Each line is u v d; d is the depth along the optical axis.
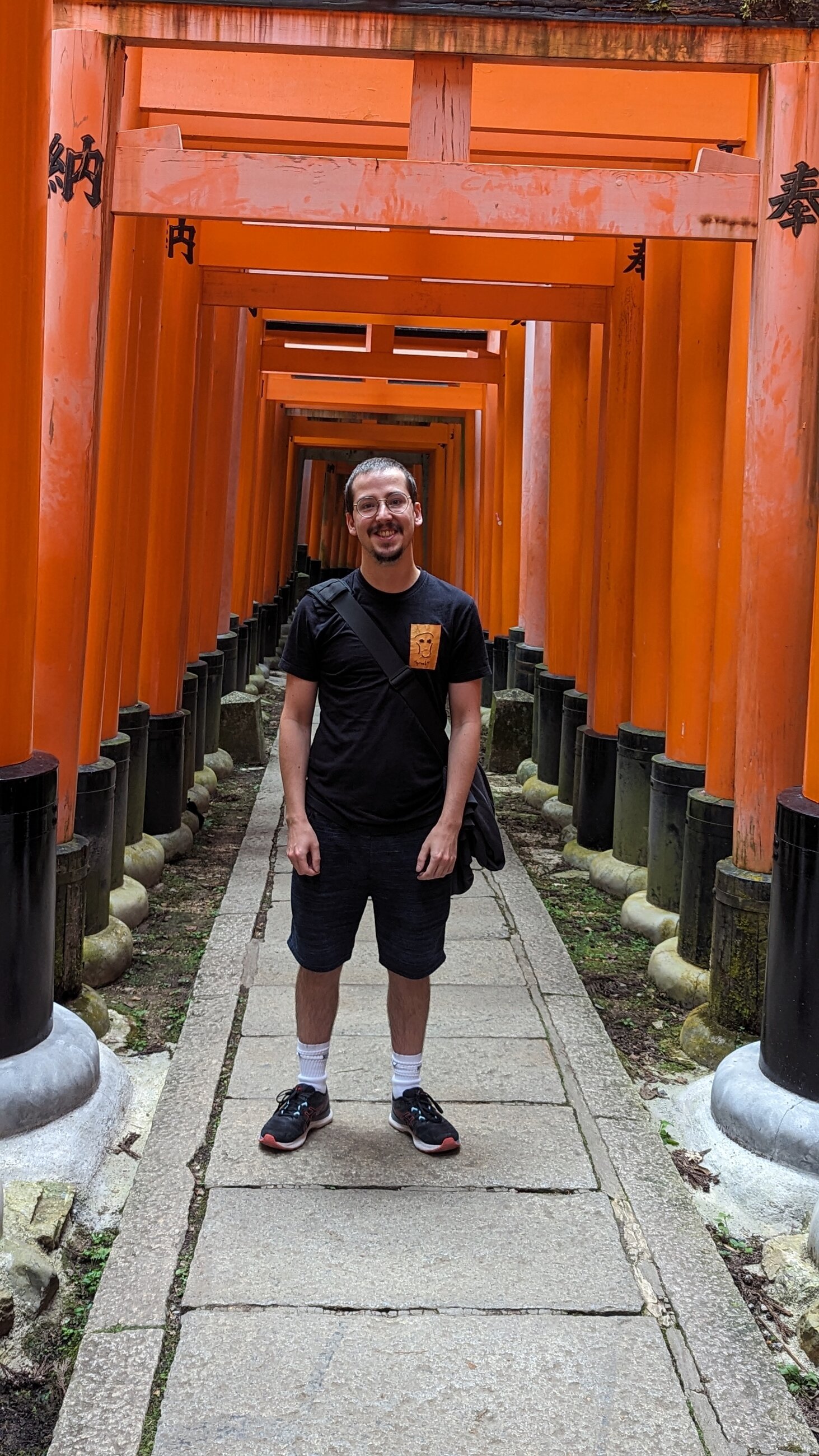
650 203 3.86
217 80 5.02
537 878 6.38
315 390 14.06
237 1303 2.61
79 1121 3.20
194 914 5.56
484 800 3.18
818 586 3.33
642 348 6.11
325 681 3.14
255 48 3.91
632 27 3.79
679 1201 3.09
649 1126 3.47
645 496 5.81
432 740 3.12
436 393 13.84
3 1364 2.46
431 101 3.89
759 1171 3.18
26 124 2.99
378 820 3.12
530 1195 3.08
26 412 3.11
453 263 6.61
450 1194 3.06
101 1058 3.59
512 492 11.13
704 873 4.61
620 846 6.12
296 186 3.89
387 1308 2.61
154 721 6.43
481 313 7.12
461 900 5.73
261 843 6.76
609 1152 3.30
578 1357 2.49
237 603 12.05
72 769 4.08
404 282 7.29
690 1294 2.71
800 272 3.75
